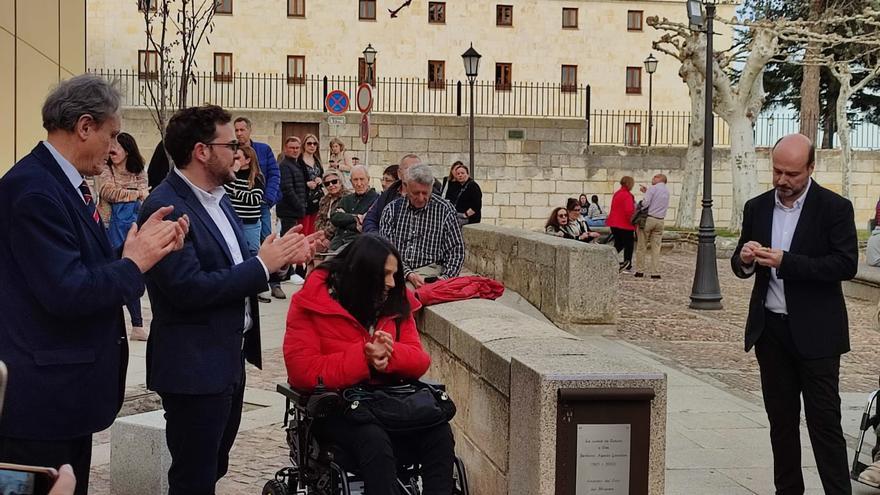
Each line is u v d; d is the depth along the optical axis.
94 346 3.68
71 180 3.70
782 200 5.39
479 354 4.95
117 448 5.80
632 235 22.08
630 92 56.25
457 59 54.25
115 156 9.87
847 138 35.22
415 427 4.48
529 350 4.52
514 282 13.77
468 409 5.23
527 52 55.09
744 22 28.47
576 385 3.87
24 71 13.39
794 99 47.31
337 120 23.56
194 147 4.42
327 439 4.56
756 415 7.91
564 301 11.69
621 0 55.91
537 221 37.03
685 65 32.06
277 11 51.84
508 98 54.44
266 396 8.20
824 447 5.21
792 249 5.26
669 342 11.92
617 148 37.41
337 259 4.88
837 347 5.22
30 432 3.54
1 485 2.18
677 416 7.84
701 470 6.38
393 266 4.83
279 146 35.50
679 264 25.12
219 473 4.98
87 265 3.71
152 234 3.73
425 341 6.29
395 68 53.44
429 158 36.16
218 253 4.41
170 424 4.43
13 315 3.55
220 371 4.33
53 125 3.67
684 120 55.91
